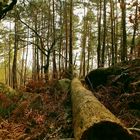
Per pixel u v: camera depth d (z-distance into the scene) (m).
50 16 29.09
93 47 42.50
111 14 29.14
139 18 10.12
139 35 17.22
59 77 12.24
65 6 27.77
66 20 29.89
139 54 9.14
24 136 6.22
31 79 11.00
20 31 26.20
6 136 6.15
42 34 28.23
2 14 10.65
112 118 4.22
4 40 32.78
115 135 4.02
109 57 32.59
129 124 6.25
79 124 4.44
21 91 10.05
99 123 4.00
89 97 5.67
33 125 6.78
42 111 7.50
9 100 8.66
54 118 7.07
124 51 20.91
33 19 26.72
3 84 10.59
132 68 8.33
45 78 11.81
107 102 7.43
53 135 6.07
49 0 27.06
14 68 29.16
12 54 41.00
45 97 8.30
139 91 7.34
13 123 7.06
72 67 12.75
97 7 33.44
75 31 36.47
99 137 4.02
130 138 3.98
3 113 7.78
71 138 5.25
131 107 7.20
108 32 33.69
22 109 7.65
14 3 10.55
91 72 9.41
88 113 4.52
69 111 7.18
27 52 37.59
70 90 8.59
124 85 7.96
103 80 9.18
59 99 8.40
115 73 8.83
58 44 30.38
